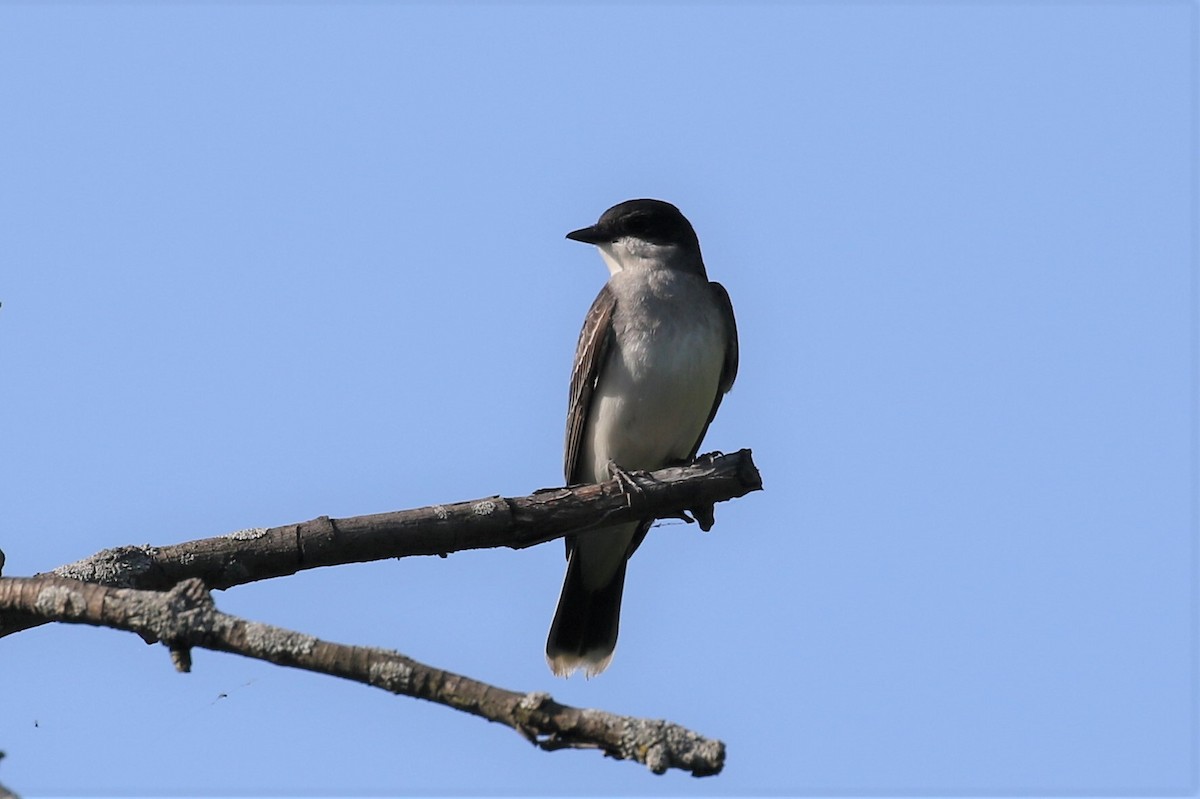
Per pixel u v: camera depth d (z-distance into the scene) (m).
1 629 8.86
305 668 7.53
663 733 6.93
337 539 10.69
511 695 7.19
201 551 10.46
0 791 5.82
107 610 7.99
